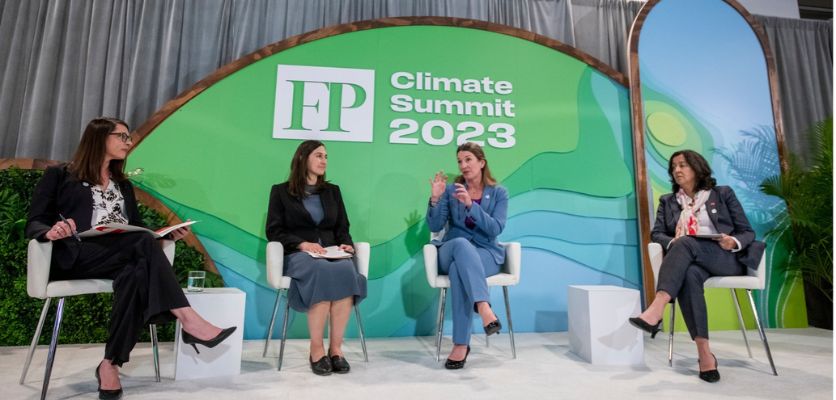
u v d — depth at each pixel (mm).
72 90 2832
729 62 3113
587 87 2977
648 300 2697
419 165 2748
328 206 2166
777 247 2881
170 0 2998
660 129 2941
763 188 2902
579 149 2895
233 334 1744
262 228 2580
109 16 2932
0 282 2211
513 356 2053
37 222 1507
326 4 3143
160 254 1502
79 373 1720
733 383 1654
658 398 1479
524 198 2793
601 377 1729
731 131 3012
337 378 1686
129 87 2834
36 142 2719
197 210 2543
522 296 2707
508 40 2961
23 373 1564
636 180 2875
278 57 2740
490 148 2820
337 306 1829
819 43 3664
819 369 1857
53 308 2254
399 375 1737
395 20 2875
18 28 2852
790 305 2842
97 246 1558
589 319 1961
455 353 1867
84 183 1665
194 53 2975
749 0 3697
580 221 2814
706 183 2160
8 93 2783
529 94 2916
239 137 2635
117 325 1437
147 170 2527
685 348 2271
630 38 3033
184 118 2605
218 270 2512
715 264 1873
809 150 3301
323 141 2693
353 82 2770
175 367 1656
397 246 2656
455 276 1920
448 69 2877
